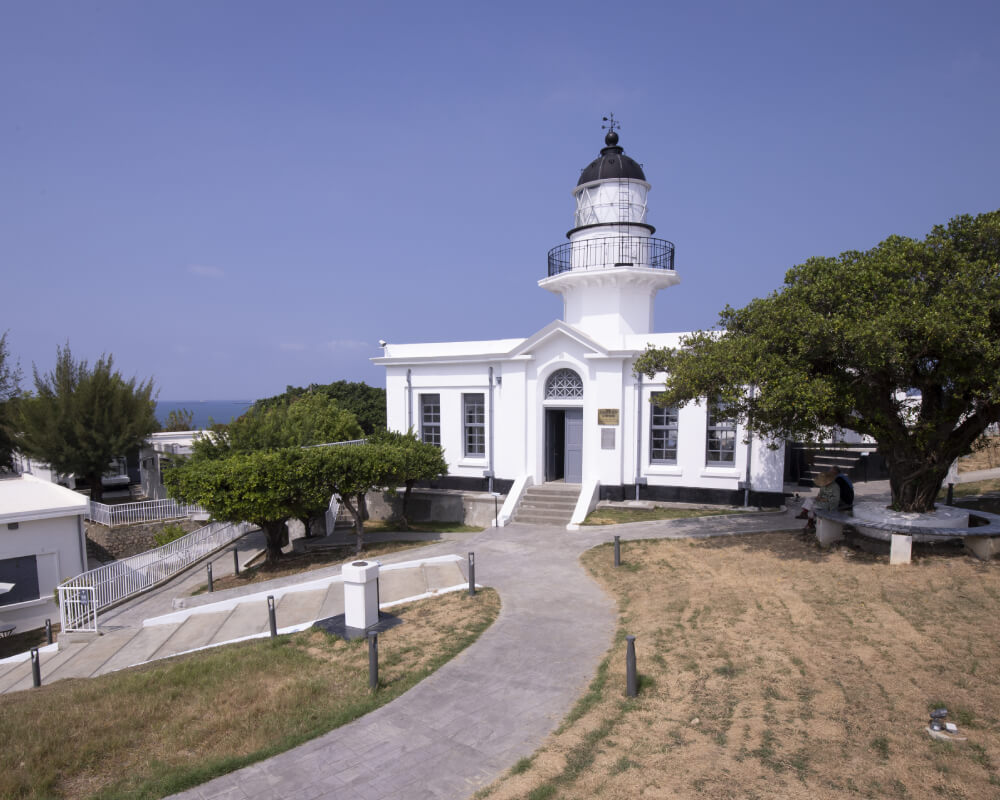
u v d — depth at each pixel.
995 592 9.67
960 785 5.39
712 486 19.25
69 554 18.22
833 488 13.71
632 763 6.23
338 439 25.22
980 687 6.93
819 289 11.85
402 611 11.77
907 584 10.35
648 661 8.61
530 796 5.89
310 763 6.82
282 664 9.56
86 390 27.77
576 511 18.67
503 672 8.86
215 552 21.02
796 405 11.26
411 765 6.71
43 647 13.23
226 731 7.61
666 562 13.57
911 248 11.63
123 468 35.62
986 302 10.19
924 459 12.90
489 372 21.95
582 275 21.34
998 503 17.11
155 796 6.31
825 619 9.29
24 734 7.59
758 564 12.61
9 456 31.27
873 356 10.63
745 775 5.80
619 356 19.56
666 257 22.22
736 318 14.02
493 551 15.72
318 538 20.50
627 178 21.86
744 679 7.74
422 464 19.48
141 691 8.86
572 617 10.97
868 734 6.27
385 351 24.23
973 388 11.08
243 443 20.41
